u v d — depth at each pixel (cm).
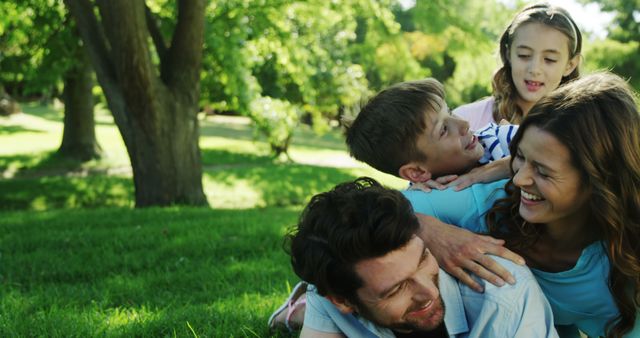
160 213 905
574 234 238
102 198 1659
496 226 252
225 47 1349
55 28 1484
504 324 226
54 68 1688
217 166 2220
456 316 236
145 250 613
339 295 215
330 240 203
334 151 2997
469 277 238
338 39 1833
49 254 599
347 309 224
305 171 2075
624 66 2392
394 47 1894
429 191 268
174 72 1139
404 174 285
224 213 924
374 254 200
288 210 1138
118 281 493
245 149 2666
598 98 212
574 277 244
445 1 1848
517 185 225
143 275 523
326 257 205
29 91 1792
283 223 754
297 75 1555
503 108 372
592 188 216
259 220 797
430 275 212
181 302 433
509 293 227
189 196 1162
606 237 221
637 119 215
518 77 360
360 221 199
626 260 220
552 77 354
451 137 274
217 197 1680
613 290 236
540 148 215
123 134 1136
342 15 1545
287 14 1440
